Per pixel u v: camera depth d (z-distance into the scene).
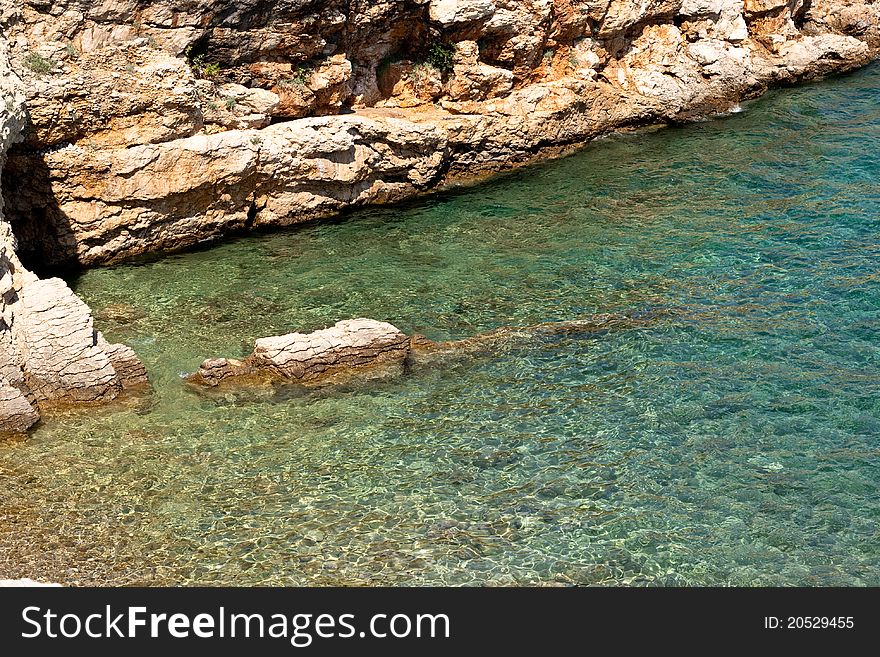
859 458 21.11
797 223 31.55
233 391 23.88
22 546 18.83
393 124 33.84
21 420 22.20
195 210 30.84
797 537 19.03
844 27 47.41
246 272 29.67
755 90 43.16
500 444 21.94
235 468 21.22
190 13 30.30
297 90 33.56
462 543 19.00
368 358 24.86
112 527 19.44
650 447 21.72
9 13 27.97
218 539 19.14
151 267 29.84
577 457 21.45
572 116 38.75
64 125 28.16
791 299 27.20
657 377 24.16
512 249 31.06
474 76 36.12
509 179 36.78
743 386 23.66
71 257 29.41
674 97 40.84
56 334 23.12
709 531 19.25
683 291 28.03
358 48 35.19
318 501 20.22
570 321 26.72
